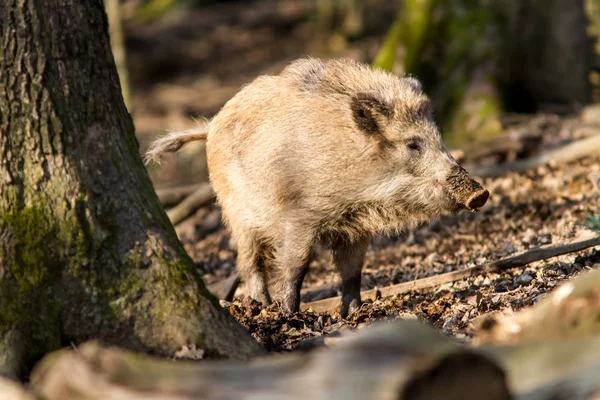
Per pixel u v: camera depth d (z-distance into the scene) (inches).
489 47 880.9
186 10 2089.1
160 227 349.4
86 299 335.3
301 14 1996.8
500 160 768.3
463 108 863.7
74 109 343.3
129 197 347.3
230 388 227.6
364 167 450.6
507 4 885.8
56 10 340.2
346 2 1764.3
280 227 467.8
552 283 400.5
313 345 345.7
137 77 1674.5
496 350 254.5
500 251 530.0
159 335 330.6
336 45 1699.1
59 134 339.9
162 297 334.6
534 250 431.5
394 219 469.1
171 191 770.2
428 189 453.4
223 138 501.7
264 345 367.6
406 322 239.9
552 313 281.0
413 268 550.6
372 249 629.0
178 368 236.2
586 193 627.5
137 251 340.2
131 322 333.1
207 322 331.9
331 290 535.8
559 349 245.8
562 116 867.4
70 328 335.0
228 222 513.7
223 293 521.7
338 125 451.5
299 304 466.9
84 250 337.1
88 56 347.6
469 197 444.8
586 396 226.8
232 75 1628.9
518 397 235.0
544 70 903.1
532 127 805.2
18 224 338.6
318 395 220.2
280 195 463.2
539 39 897.5
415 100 458.9
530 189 671.1
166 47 1833.2
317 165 451.5
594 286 276.4
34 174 340.5
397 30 909.8
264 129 473.4
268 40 1834.4
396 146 453.7
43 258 336.8
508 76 885.2
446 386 219.1
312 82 467.5
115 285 336.5
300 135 457.1
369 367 222.4
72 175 340.2
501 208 642.2
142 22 2021.4
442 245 601.3
